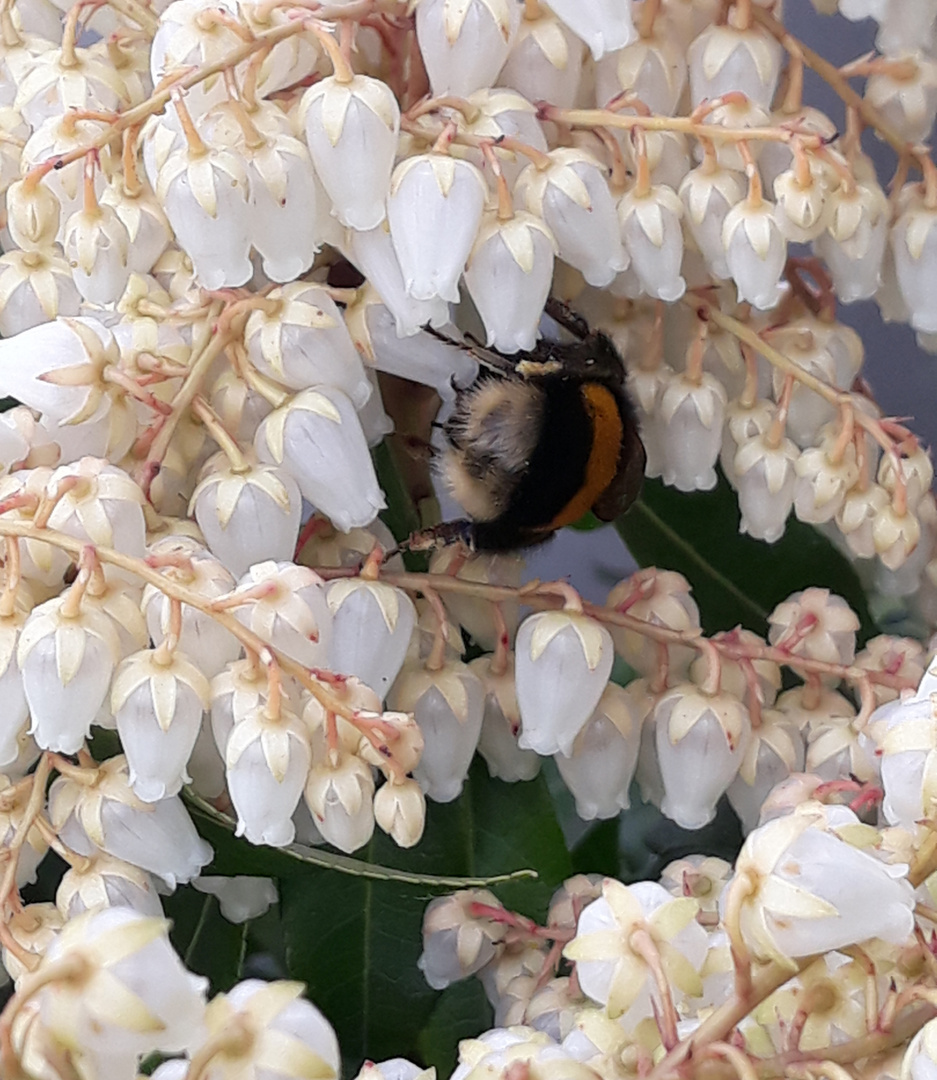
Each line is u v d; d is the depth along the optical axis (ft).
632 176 0.38
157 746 0.31
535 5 0.37
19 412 0.35
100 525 0.32
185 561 0.32
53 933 0.33
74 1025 0.23
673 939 0.28
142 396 0.33
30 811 0.33
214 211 0.33
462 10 0.35
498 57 0.36
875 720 0.36
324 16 0.34
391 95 0.34
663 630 0.39
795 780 0.35
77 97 0.38
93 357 0.33
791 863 0.25
